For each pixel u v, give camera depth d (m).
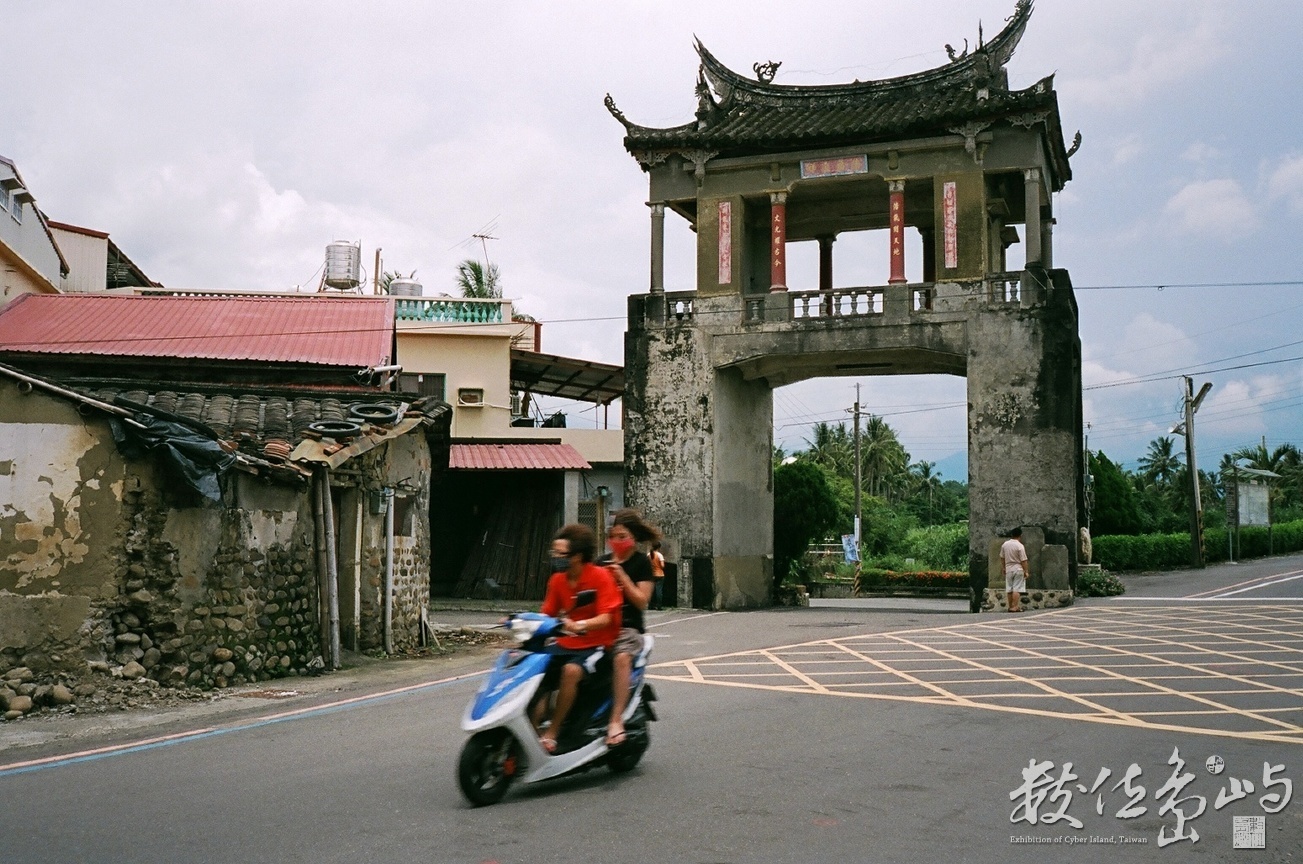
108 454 10.08
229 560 10.93
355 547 13.51
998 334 23.47
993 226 27.23
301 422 13.75
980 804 5.80
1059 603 21.97
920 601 35.34
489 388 29.91
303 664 12.12
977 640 14.59
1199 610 18.97
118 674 9.84
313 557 12.55
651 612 23.69
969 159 23.98
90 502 9.97
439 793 6.04
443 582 28.20
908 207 26.67
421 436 16.14
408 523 15.38
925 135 24.28
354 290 31.48
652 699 6.89
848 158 24.81
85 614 9.82
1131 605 20.81
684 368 25.80
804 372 27.48
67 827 5.39
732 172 25.81
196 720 8.80
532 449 28.09
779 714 8.66
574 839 5.12
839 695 9.73
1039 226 23.50
